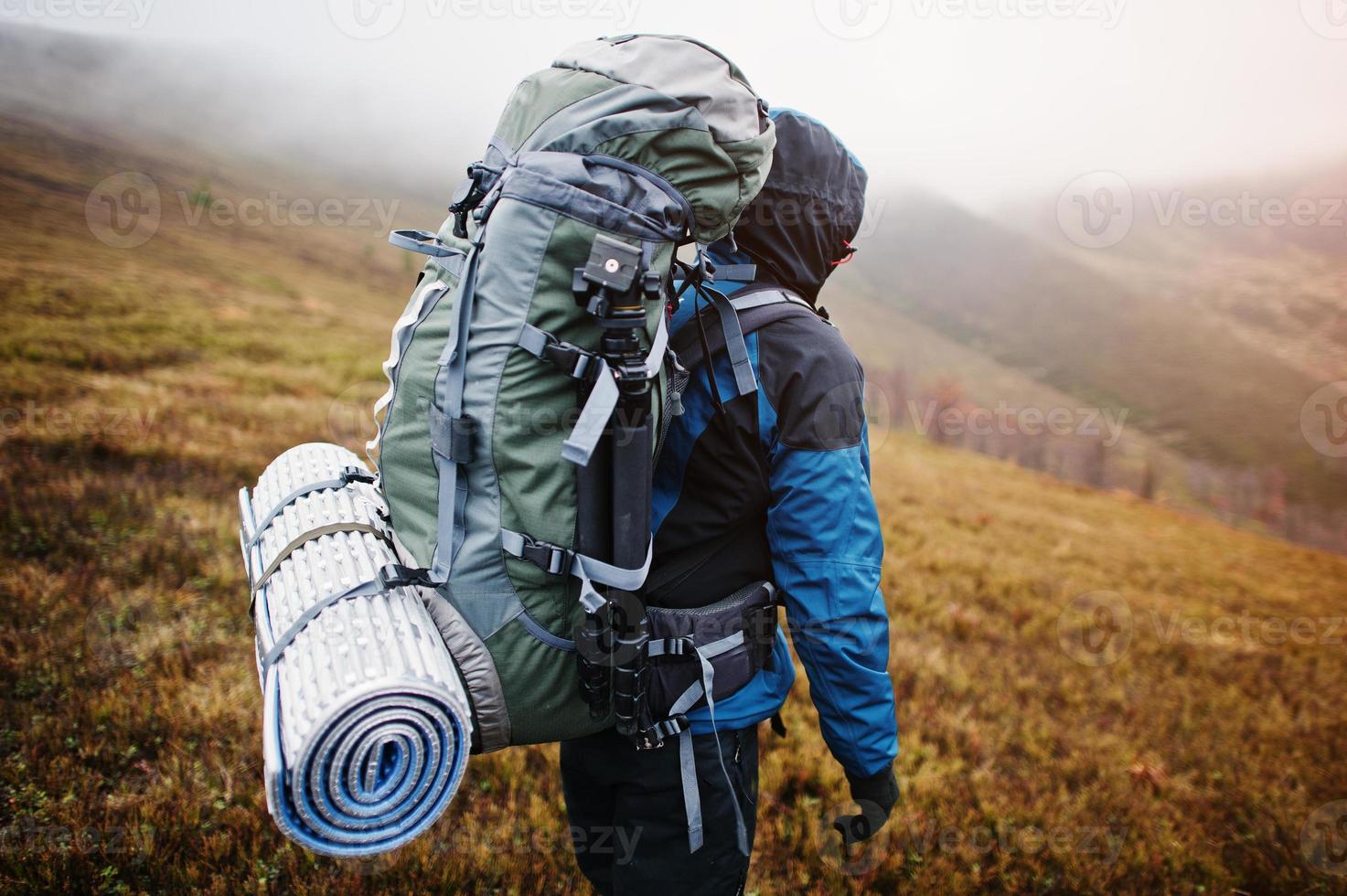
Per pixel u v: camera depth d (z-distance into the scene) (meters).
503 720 1.44
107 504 6.00
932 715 4.75
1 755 3.05
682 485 1.64
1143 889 3.35
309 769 1.12
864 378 1.62
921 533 12.16
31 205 42.59
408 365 1.42
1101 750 4.77
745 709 1.70
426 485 1.42
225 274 40.94
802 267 1.76
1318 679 7.91
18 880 2.46
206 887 2.59
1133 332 174.88
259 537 1.68
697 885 1.73
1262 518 88.00
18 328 16.55
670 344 1.61
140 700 3.45
